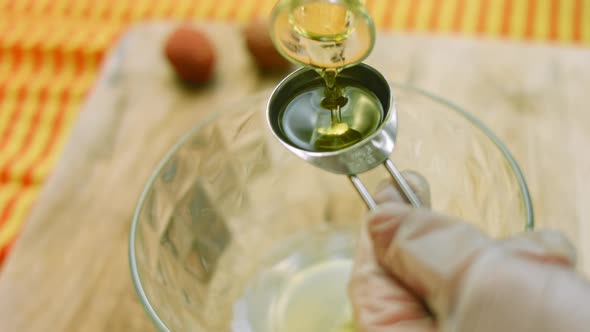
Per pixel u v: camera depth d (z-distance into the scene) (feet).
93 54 2.75
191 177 1.63
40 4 3.00
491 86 2.10
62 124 2.57
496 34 2.71
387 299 1.44
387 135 1.43
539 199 1.89
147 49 2.33
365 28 1.38
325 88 1.47
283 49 1.42
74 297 1.85
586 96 2.06
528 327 1.23
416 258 1.34
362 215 1.88
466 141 1.53
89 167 2.07
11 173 2.42
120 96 2.22
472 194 1.58
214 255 1.72
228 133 1.66
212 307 1.66
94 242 1.93
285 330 1.70
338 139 1.44
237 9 2.89
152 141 2.11
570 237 1.82
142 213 1.51
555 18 2.72
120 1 2.97
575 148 1.96
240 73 2.23
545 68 2.13
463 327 1.28
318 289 1.76
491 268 1.26
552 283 1.23
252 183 1.78
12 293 1.87
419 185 1.59
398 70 2.16
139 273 1.43
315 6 1.37
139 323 1.80
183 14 2.90
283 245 1.85
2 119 2.61
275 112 1.44
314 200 1.87
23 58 2.80
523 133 2.00
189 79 2.21
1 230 2.30
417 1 2.83
